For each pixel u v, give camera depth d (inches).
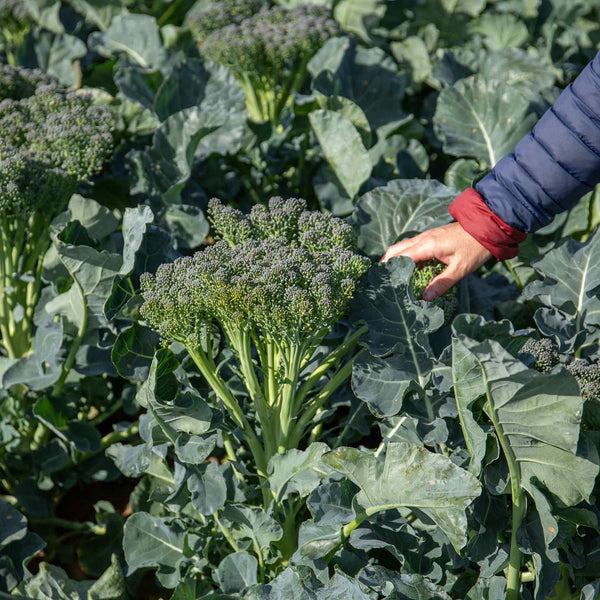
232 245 79.7
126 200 119.9
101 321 87.4
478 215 78.4
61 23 160.1
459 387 65.2
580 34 161.0
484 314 96.5
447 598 65.1
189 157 106.0
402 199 93.1
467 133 111.9
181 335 69.7
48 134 93.4
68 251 79.8
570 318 85.2
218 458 97.7
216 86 122.0
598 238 87.7
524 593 69.5
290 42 118.9
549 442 63.3
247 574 72.2
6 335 96.6
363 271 75.6
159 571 78.5
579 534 70.8
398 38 175.8
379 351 74.3
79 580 93.9
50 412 91.9
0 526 81.6
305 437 87.4
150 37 141.2
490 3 184.5
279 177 134.6
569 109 74.1
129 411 99.4
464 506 62.0
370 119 126.2
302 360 75.7
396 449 65.0
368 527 70.8
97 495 104.6
